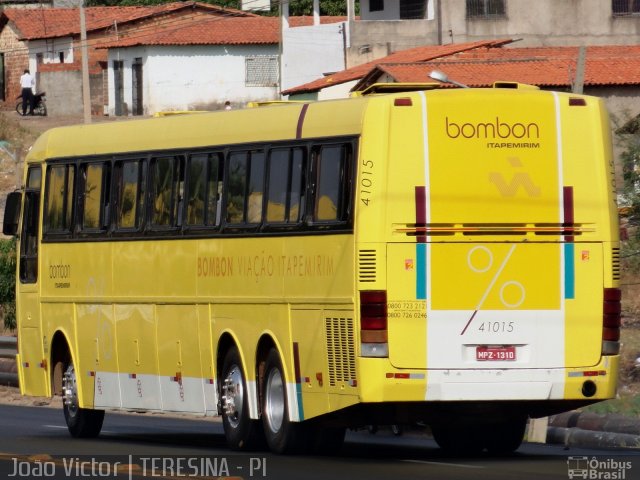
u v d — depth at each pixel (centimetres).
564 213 4456
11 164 16612
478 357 4366
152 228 5481
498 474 4138
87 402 5897
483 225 4384
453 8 17625
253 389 4931
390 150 4344
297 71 18362
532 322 4412
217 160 5131
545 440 5575
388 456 4925
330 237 4494
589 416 5600
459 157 4381
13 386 9100
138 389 5600
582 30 17700
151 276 5488
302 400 4641
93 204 5872
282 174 4772
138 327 5581
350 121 4466
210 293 5144
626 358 7362
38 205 6275
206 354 5184
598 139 4519
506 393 4378
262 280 4850
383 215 4322
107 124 5847
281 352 4744
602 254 4494
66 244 6047
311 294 4581
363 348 4312
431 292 4341
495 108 4422
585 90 13612
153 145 5509
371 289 4312
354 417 4538
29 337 6359
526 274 4416
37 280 6272
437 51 15562
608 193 4519
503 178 4406
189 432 6316
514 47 16538
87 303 5897
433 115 4378
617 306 4519
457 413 4472
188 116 5344
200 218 5212
